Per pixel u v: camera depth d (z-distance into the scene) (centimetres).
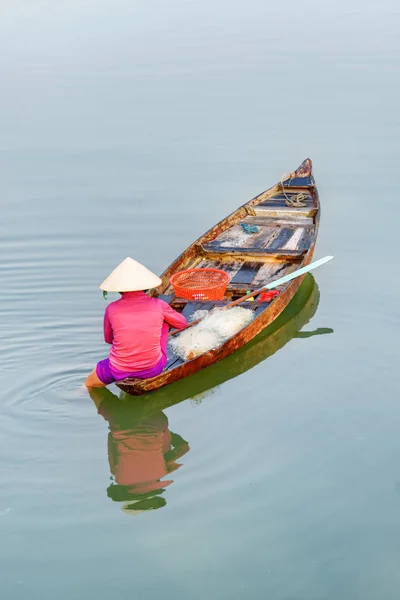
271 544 529
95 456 638
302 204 1105
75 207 1152
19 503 580
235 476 603
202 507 570
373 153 1320
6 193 1213
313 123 1477
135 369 704
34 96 1723
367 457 618
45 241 1038
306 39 2112
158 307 705
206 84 1748
